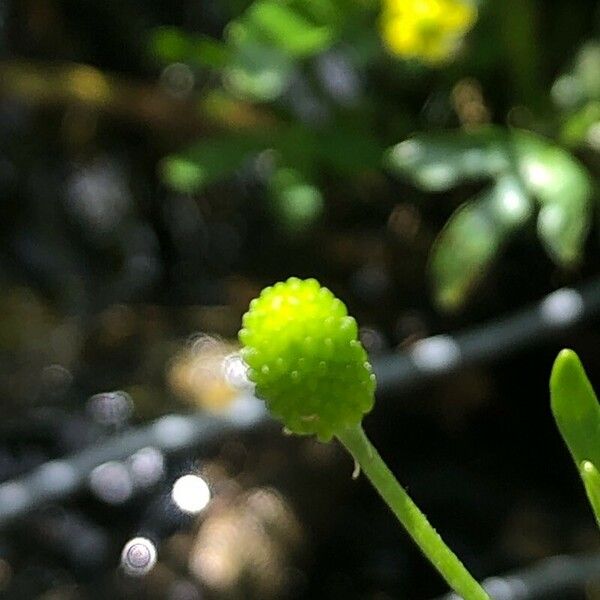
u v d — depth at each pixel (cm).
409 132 19
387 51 18
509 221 16
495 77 19
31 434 20
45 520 19
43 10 23
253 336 10
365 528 19
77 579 19
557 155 16
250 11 18
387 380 16
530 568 18
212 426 16
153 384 21
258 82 18
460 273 16
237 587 18
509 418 19
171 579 19
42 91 21
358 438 10
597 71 19
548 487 19
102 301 22
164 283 23
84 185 23
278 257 22
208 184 22
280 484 19
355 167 19
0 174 23
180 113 21
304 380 10
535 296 19
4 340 22
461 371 19
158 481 20
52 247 23
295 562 19
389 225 20
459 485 19
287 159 19
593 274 19
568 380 10
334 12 18
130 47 23
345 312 10
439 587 18
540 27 20
